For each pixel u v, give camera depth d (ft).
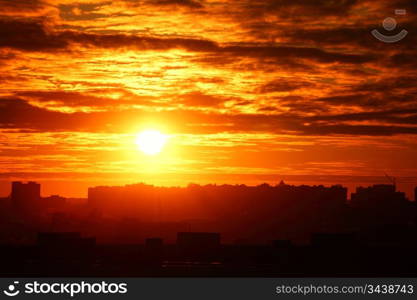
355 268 467.11
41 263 459.73
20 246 496.23
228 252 529.04
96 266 449.48
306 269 456.86
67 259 488.44
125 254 519.60
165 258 524.52
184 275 419.95
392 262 480.23
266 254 518.37
